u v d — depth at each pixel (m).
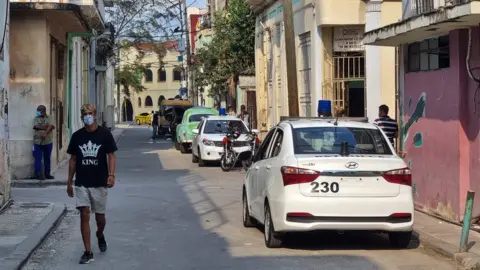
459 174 11.48
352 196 9.21
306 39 22.61
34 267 9.05
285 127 10.39
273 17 27.97
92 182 9.35
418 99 13.16
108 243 10.67
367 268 8.78
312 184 9.20
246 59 38.22
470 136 11.38
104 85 49.88
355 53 20.92
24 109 19.22
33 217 12.70
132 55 79.25
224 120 25.00
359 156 9.45
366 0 20.02
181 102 45.56
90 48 38.19
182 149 30.95
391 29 12.37
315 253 9.73
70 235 11.48
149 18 47.53
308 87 22.48
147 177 20.86
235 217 13.24
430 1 13.06
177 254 9.80
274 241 9.95
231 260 9.32
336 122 10.44
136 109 95.56
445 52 12.05
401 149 14.09
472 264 8.84
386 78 19.50
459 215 11.50
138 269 8.85
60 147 23.94
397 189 9.32
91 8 22.39
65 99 25.23
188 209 14.30
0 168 13.25
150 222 12.70
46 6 18.61
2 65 13.44
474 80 10.97
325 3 20.25
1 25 13.25
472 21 10.32
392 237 10.09
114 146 9.52
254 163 11.53
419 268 8.81
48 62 19.94
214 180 19.94
